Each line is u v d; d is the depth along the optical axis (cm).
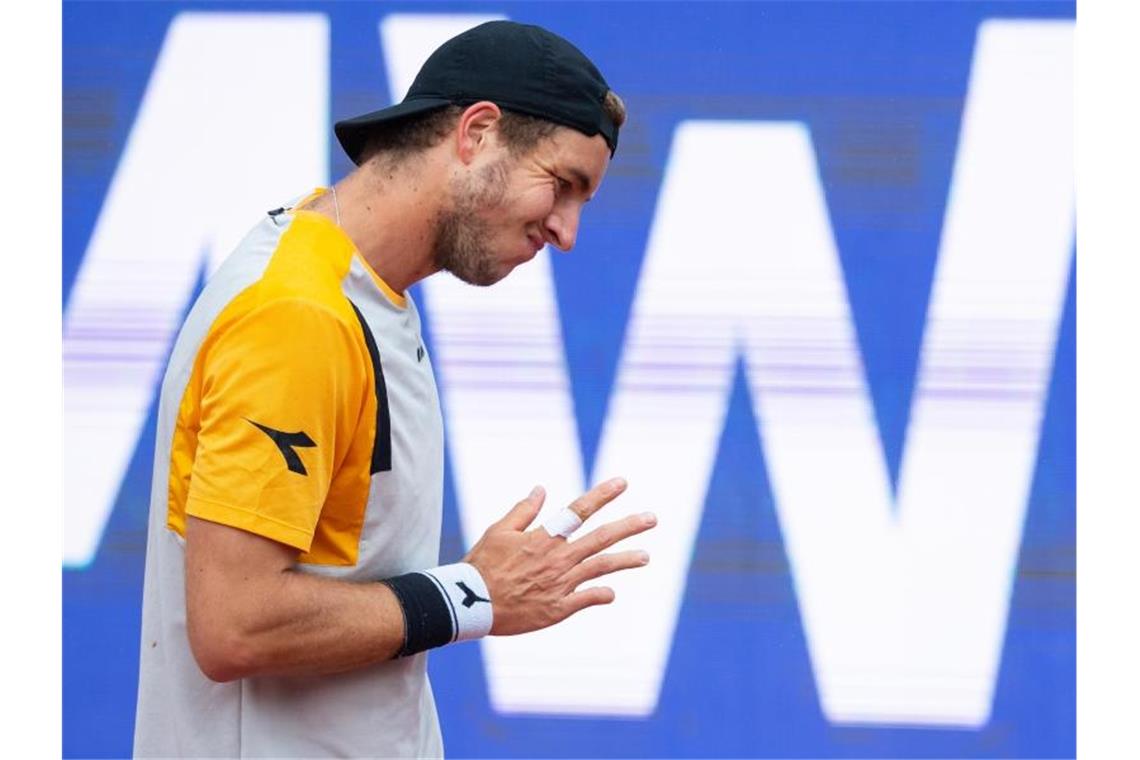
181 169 1184
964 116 1168
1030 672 1170
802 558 1175
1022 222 1168
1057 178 1166
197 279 1186
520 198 682
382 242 684
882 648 1174
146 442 1188
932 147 1170
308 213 664
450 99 682
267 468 612
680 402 1178
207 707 674
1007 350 1170
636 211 1178
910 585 1173
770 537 1175
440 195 681
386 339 669
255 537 612
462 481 1179
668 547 1177
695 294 1177
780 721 1177
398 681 693
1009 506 1170
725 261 1176
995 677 1171
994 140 1167
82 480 1187
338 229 664
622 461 1178
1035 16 1165
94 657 1187
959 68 1167
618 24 1177
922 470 1174
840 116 1171
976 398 1170
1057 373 1167
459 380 1181
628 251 1178
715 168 1175
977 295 1170
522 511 692
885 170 1170
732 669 1177
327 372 618
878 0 1170
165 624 677
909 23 1170
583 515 692
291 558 623
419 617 647
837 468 1174
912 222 1170
